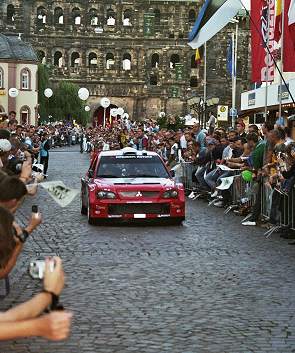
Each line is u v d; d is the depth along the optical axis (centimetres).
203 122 8188
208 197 4041
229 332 1338
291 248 2362
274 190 2662
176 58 17200
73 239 2544
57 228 2847
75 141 14788
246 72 16362
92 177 3117
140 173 3105
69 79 17162
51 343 1259
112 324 1390
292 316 1462
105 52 17238
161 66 17175
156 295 1648
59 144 13438
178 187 2952
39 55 17125
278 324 1398
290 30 3638
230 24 16338
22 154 3291
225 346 1248
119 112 12494
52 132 12719
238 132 3869
